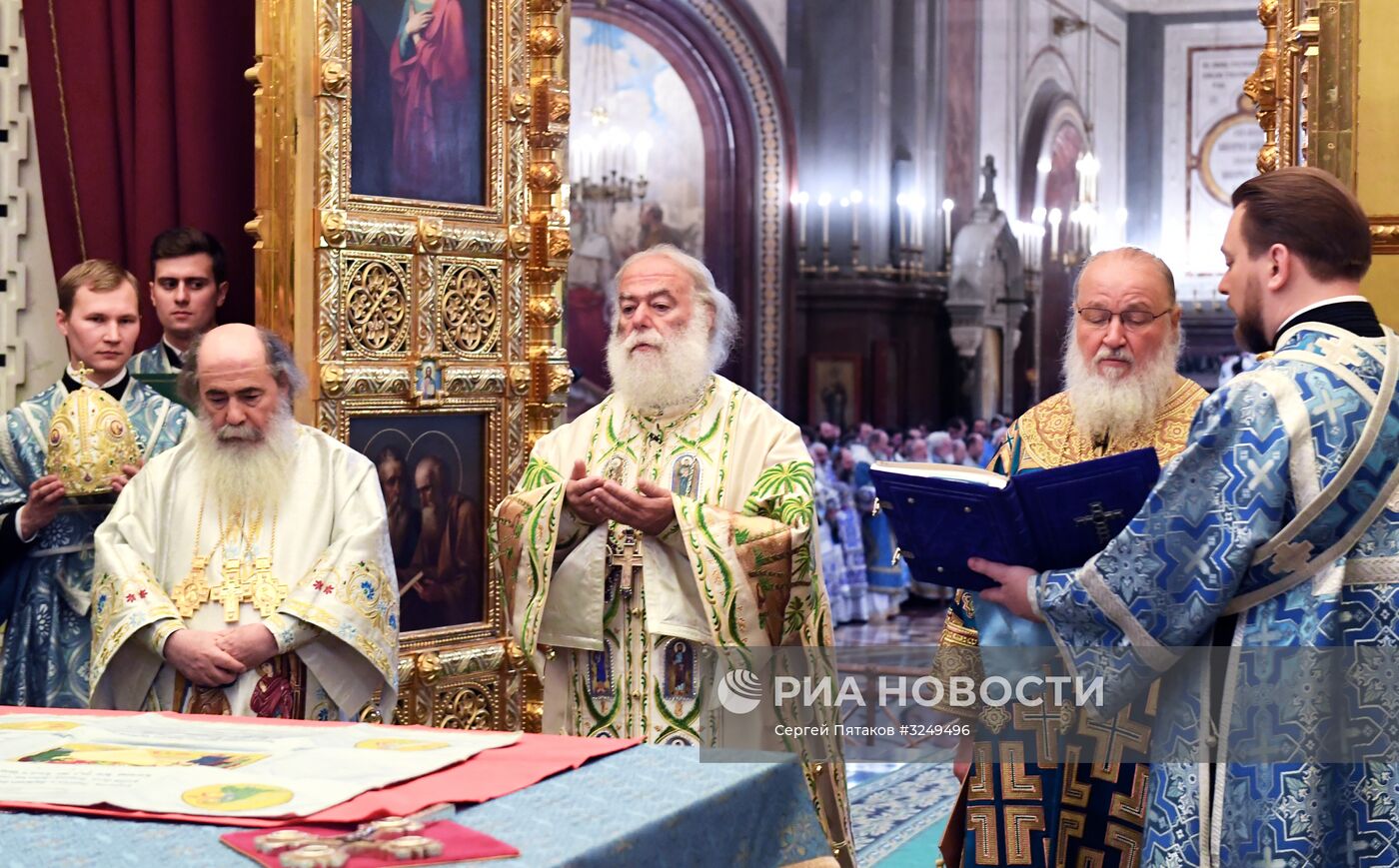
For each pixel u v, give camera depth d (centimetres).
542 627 373
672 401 385
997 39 2014
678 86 1723
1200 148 2291
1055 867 314
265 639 345
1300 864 252
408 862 177
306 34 459
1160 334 329
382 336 482
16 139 517
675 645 366
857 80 1770
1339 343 261
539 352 530
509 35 520
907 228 1827
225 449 364
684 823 206
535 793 213
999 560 283
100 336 415
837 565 1294
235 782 212
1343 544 258
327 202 462
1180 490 262
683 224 1736
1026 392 2067
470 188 513
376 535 366
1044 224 2123
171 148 503
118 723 261
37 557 408
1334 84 375
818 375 1778
